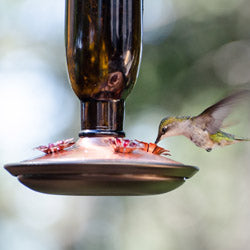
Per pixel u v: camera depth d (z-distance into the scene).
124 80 5.45
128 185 4.74
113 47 5.40
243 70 12.10
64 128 14.49
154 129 11.94
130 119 11.97
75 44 5.46
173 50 12.10
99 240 15.03
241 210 13.50
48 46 14.98
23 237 16.91
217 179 13.41
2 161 15.82
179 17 12.25
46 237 16.89
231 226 13.57
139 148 4.89
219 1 12.29
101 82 5.40
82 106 5.48
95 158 4.69
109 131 5.39
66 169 4.61
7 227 16.89
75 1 5.49
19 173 4.88
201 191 13.68
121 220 14.75
